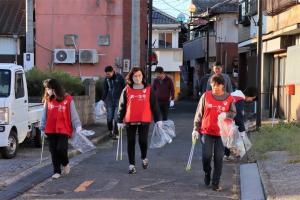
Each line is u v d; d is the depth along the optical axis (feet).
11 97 38.99
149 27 85.97
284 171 32.68
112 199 27.40
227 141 29.37
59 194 28.63
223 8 153.79
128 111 34.06
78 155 42.70
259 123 55.36
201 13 174.09
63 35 104.73
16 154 40.40
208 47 147.64
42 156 39.65
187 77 192.85
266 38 76.23
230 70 146.30
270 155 39.11
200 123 29.91
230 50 148.77
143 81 34.42
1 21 110.83
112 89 53.52
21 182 31.07
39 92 58.18
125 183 31.48
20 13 113.80
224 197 28.14
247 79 97.35
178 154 43.14
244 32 98.22
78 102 60.03
